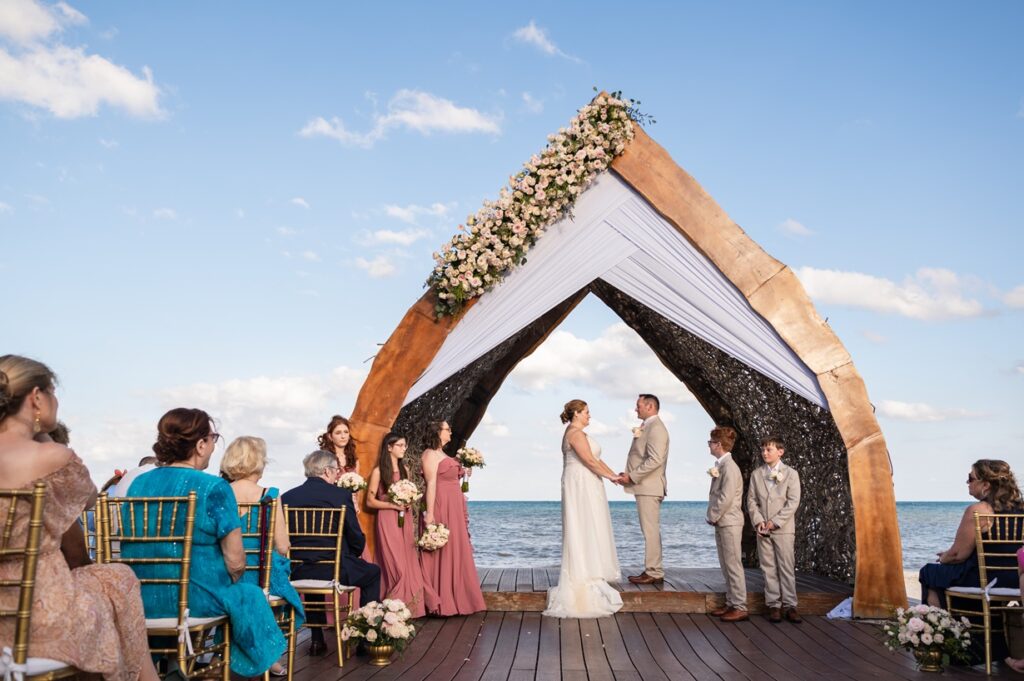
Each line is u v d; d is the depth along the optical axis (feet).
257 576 16.81
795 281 28.86
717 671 19.66
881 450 27.40
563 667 20.08
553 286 29.30
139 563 13.88
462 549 27.61
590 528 27.94
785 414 32.35
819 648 22.44
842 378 27.99
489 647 22.50
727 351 28.96
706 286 29.22
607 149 29.58
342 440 27.02
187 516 13.37
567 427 28.76
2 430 10.44
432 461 27.84
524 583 30.66
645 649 22.27
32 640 9.89
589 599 27.25
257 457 18.57
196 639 13.96
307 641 24.07
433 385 28.76
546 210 28.99
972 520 20.93
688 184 29.43
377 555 26.81
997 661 20.67
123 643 11.16
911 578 43.91
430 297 28.96
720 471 27.32
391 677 19.04
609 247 29.53
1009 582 20.42
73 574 10.88
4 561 9.99
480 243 28.63
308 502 22.21
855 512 27.14
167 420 14.61
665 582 30.58
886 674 19.45
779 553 26.45
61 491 10.38
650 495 30.60
